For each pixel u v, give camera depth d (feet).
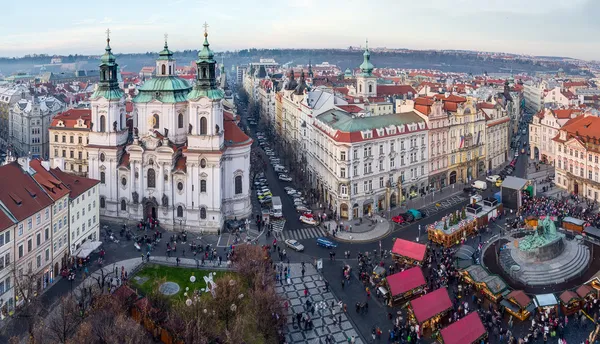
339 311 342.23
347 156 514.27
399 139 561.43
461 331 289.12
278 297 324.39
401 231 488.44
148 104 506.89
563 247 410.31
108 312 296.92
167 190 497.05
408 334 310.04
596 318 325.42
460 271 370.12
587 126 613.93
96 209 453.99
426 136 596.29
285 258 426.92
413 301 316.60
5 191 348.38
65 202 399.85
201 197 490.90
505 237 460.55
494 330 310.04
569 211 519.60
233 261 392.06
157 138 494.18
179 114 516.32
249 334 300.40
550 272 381.40
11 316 312.71
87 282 374.63
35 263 360.28
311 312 341.00
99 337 279.69
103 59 507.71
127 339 266.16
